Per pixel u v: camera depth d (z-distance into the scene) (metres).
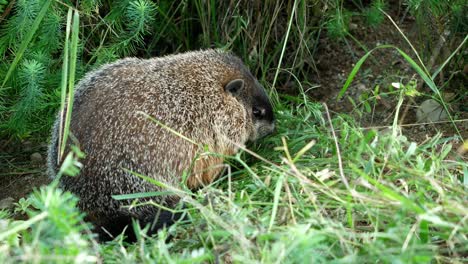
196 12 11.31
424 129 9.96
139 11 9.30
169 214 7.93
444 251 6.29
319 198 7.14
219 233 6.18
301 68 11.23
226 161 9.12
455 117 9.91
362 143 7.64
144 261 6.04
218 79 8.94
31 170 10.20
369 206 6.55
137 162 7.95
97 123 8.00
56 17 9.05
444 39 10.38
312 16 11.27
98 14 9.70
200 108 8.58
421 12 10.23
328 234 6.14
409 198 6.19
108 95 8.20
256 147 9.71
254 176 7.27
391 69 11.34
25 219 8.94
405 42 11.59
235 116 9.01
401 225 6.22
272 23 10.83
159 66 8.69
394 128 8.11
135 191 7.93
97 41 10.39
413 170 7.04
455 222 6.19
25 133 10.27
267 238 5.96
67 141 8.09
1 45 9.33
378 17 10.70
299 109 10.19
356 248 6.18
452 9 10.16
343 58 11.83
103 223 8.08
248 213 6.68
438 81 10.76
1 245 6.32
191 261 5.72
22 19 8.97
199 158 8.45
